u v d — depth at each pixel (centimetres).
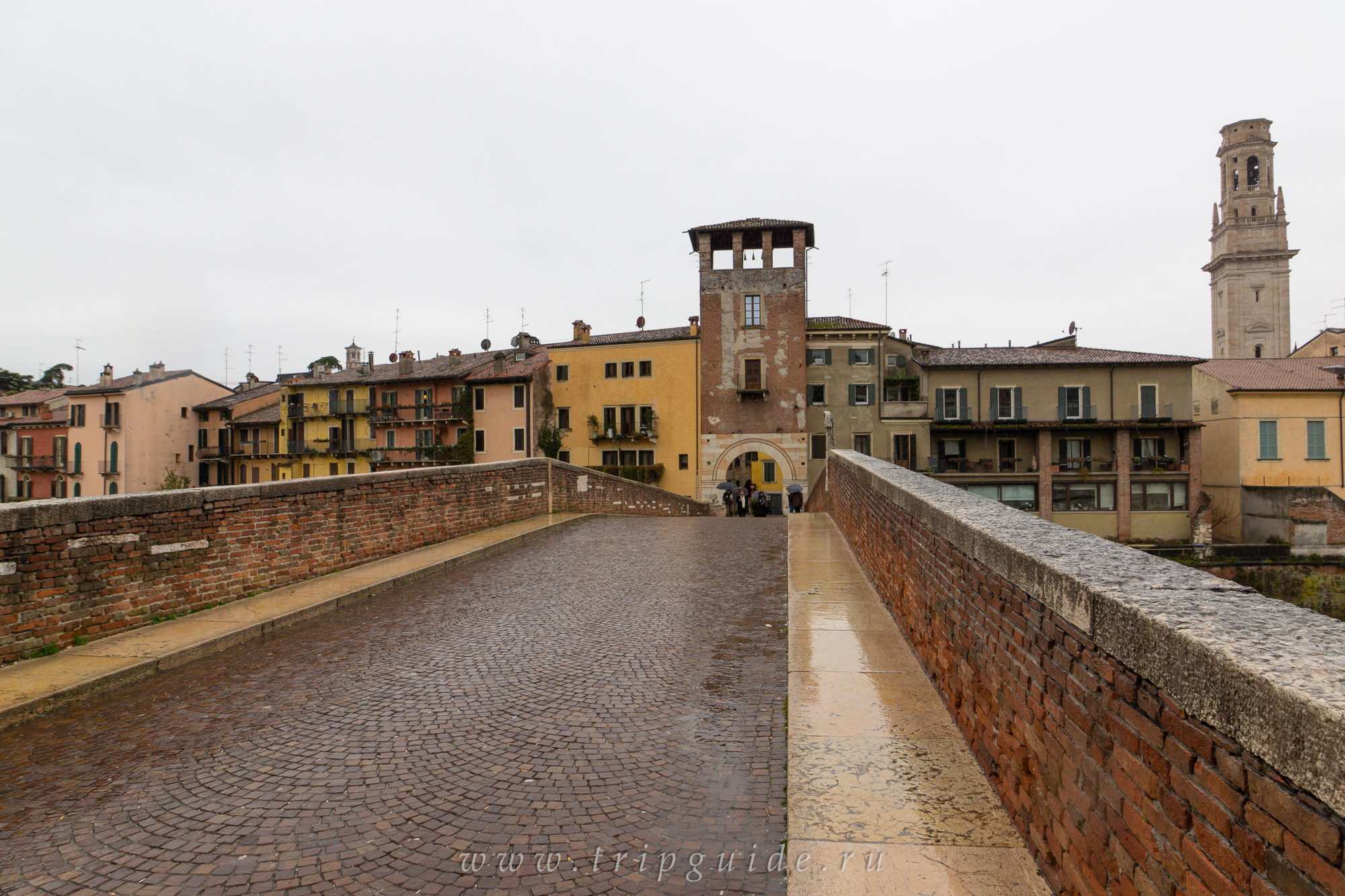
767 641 793
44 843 416
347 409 5581
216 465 6425
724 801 444
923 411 4194
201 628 834
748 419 4350
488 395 4916
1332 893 145
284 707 625
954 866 335
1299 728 152
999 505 550
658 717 584
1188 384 4028
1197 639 196
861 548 1132
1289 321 7388
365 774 493
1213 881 191
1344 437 3994
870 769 437
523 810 440
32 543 732
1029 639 346
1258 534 3897
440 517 1491
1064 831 298
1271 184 7450
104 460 6103
